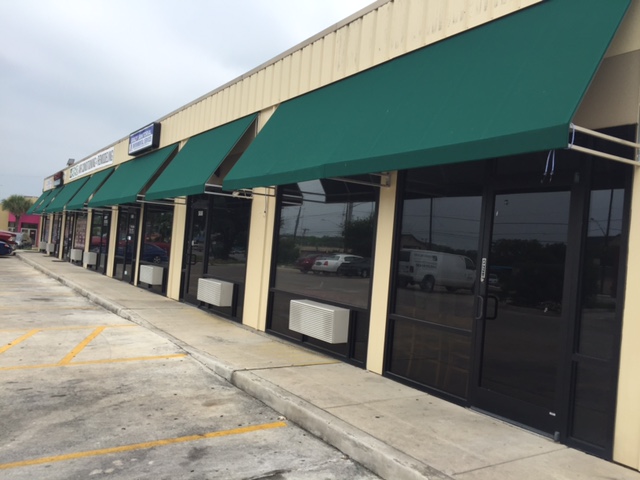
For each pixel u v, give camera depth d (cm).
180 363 701
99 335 857
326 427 459
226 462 407
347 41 751
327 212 785
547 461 407
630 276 414
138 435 454
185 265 1256
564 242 469
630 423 404
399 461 386
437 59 583
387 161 530
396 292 651
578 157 460
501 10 531
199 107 1241
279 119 856
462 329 557
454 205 582
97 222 2070
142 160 1591
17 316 1006
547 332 475
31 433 448
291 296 848
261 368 649
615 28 399
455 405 547
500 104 446
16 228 5431
